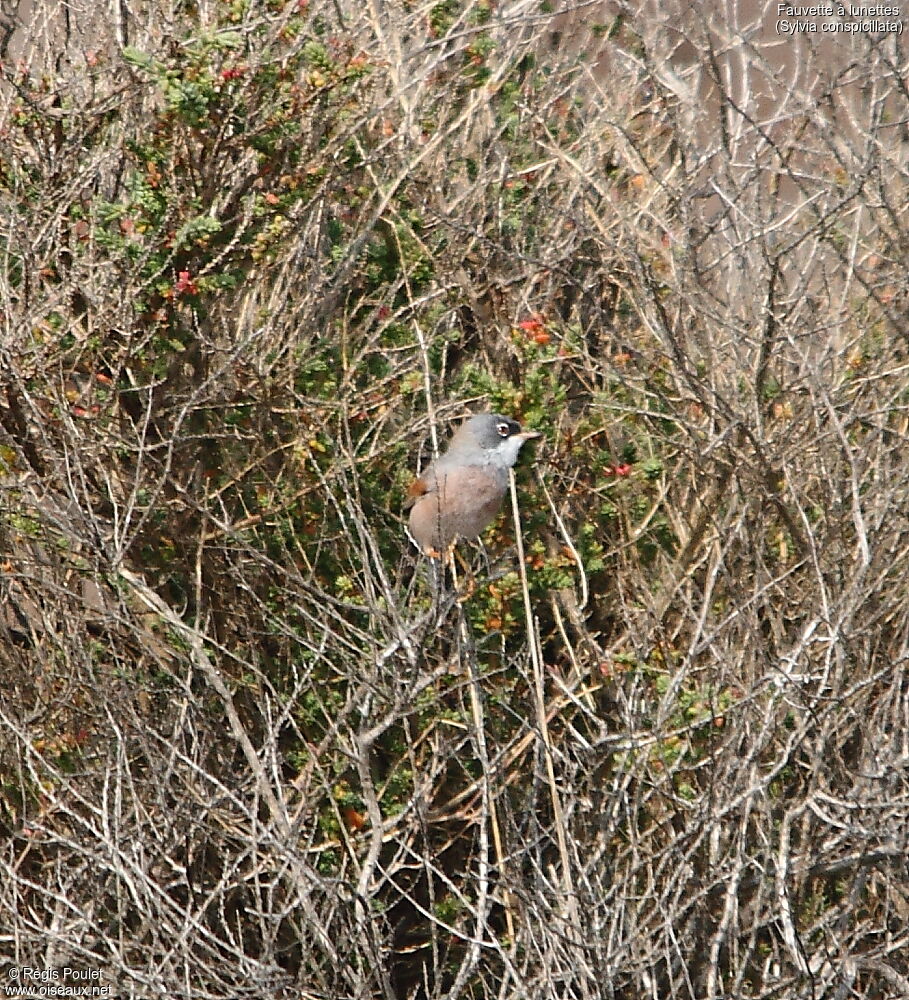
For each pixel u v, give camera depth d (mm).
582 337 12062
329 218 12680
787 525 11117
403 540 11992
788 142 12867
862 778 9836
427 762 11508
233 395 11781
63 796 10359
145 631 11039
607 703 11625
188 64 10930
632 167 12797
